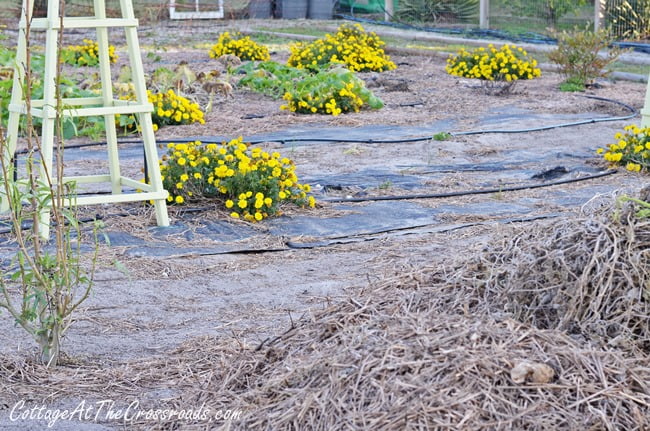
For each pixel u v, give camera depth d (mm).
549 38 20328
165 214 6594
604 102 13078
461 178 8422
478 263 3787
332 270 5672
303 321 3867
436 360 2998
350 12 29500
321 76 12938
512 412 2789
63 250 4051
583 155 9430
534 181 8273
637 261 3301
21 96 6422
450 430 2725
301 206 7211
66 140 10266
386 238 6383
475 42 20312
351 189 7988
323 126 11406
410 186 8094
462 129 11055
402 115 12156
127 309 4969
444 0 25047
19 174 8273
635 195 3783
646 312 3232
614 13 20344
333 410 2941
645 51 18625
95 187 8070
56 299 4043
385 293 3828
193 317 4852
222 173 6977
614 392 2861
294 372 3258
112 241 6219
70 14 20062
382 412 2846
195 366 4109
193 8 27453
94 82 12883
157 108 11289
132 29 6453
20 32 6371
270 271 5668
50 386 3922
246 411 3207
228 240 6328
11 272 5453
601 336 3215
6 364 4090
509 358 2984
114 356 4297
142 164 9086
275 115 12164
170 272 5625
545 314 3408
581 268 3396
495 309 3502
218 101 13258
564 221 3754
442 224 6770
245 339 4457
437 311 3555
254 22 27469
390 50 20078
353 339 3271
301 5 28828
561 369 2953
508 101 13305
